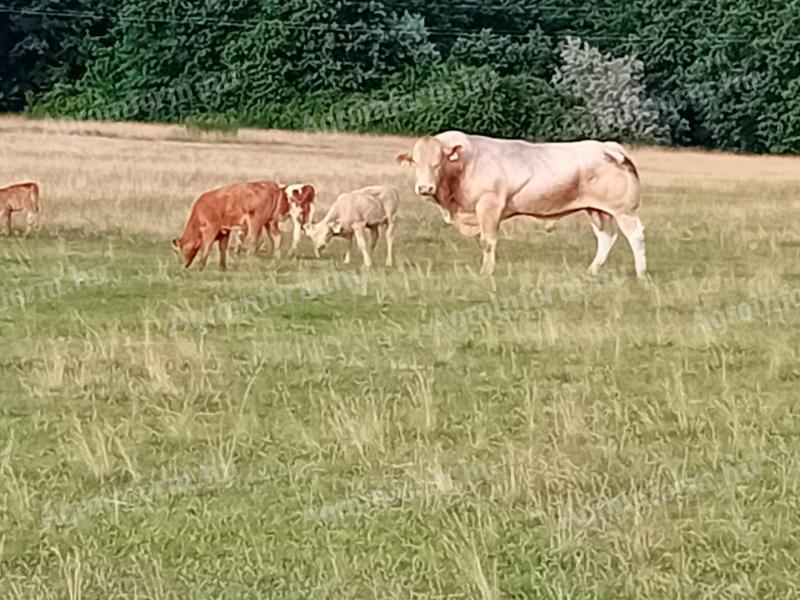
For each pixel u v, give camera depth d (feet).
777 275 71.20
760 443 39.63
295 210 79.00
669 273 73.15
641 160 158.40
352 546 31.68
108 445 38.58
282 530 32.71
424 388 44.91
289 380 46.88
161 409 42.27
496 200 73.77
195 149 140.36
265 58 192.65
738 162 159.63
